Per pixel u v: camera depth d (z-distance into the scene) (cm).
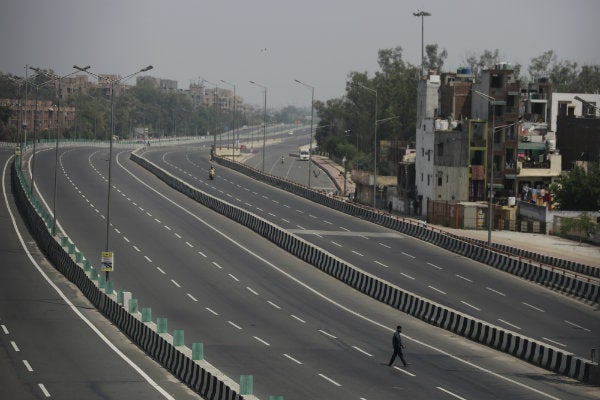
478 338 11775
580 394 9325
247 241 18812
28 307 12912
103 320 12212
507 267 16688
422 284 15262
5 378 9244
